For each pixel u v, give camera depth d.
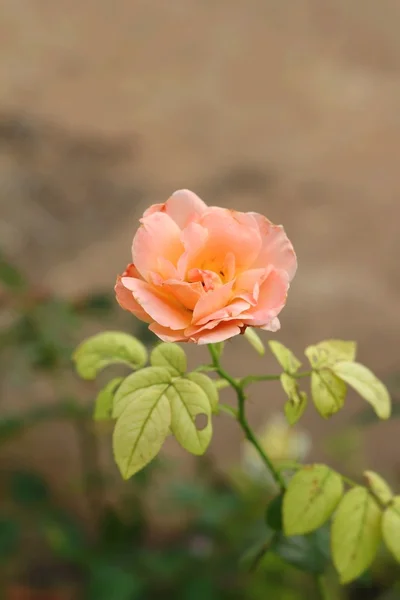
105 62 2.53
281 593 1.16
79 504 1.51
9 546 1.22
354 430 1.44
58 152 2.24
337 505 0.87
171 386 0.84
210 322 0.81
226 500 1.24
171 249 0.84
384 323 1.86
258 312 0.82
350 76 2.55
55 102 2.38
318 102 2.47
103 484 1.42
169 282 0.82
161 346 0.86
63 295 1.72
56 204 2.11
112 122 2.34
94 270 1.93
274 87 2.52
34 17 2.64
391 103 2.47
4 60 2.48
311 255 2.03
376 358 1.79
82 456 1.59
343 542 0.85
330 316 1.87
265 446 1.18
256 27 2.70
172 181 2.19
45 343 1.29
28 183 2.15
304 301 1.91
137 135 2.32
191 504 1.24
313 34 2.70
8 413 1.45
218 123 2.38
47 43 2.55
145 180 2.19
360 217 2.13
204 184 2.20
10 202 2.09
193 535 1.41
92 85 2.46
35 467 1.58
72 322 1.32
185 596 1.14
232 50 2.62
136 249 0.83
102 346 0.90
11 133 2.27
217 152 2.30
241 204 2.15
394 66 2.59
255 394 1.70
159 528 1.46
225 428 1.65
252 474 1.19
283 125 2.39
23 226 2.03
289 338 1.82
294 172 2.24
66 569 1.42
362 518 0.86
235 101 2.46
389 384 1.15
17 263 1.94
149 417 0.83
